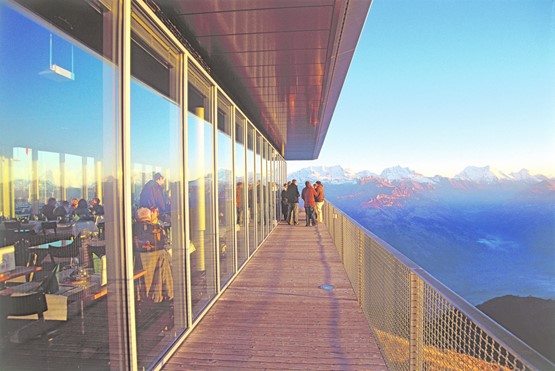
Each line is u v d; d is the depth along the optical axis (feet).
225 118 18.06
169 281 10.49
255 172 27.91
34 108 5.32
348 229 19.58
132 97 8.28
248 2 11.19
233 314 13.93
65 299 5.98
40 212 5.43
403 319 8.25
